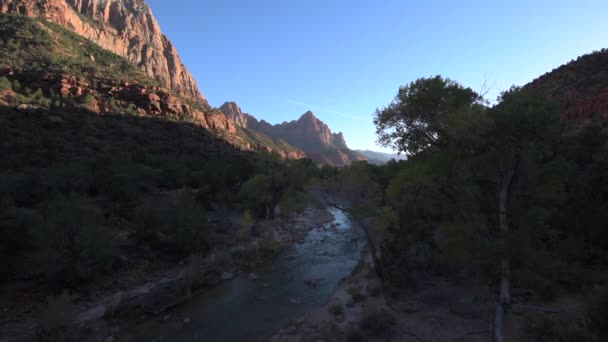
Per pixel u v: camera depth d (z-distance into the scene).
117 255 14.84
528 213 7.50
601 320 6.46
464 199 8.43
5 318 9.95
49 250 11.96
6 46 64.69
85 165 28.88
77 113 50.28
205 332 10.44
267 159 33.97
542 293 8.98
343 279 15.56
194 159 46.97
